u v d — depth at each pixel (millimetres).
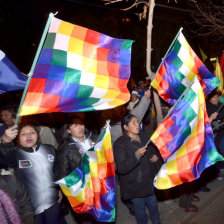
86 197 3100
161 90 3859
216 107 5387
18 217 2695
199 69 3795
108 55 3053
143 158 3695
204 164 3244
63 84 2832
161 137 3332
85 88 2941
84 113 4043
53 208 3230
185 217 4480
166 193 5184
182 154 3256
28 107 2672
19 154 3145
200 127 3262
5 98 5914
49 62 2789
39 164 3182
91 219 3918
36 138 3213
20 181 2883
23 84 3051
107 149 3076
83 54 2951
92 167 3117
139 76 12414
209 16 8609
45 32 2463
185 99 3348
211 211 4617
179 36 3709
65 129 3484
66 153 3309
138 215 3729
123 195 3707
